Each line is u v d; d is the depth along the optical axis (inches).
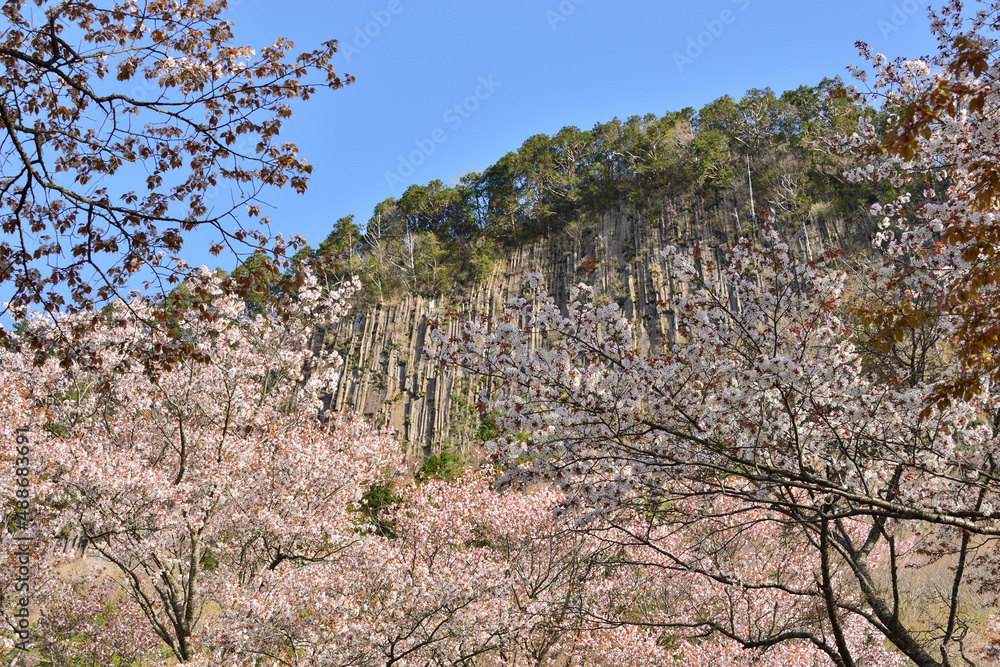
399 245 3068.4
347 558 474.9
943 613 500.1
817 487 210.5
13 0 220.5
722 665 445.1
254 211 250.4
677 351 257.3
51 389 515.2
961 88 163.5
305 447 515.8
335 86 240.1
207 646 382.0
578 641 475.8
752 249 266.2
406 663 365.4
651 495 246.4
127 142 244.7
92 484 407.2
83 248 235.1
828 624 435.2
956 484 265.0
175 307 247.1
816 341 248.1
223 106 234.4
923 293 269.3
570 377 240.5
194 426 535.8
